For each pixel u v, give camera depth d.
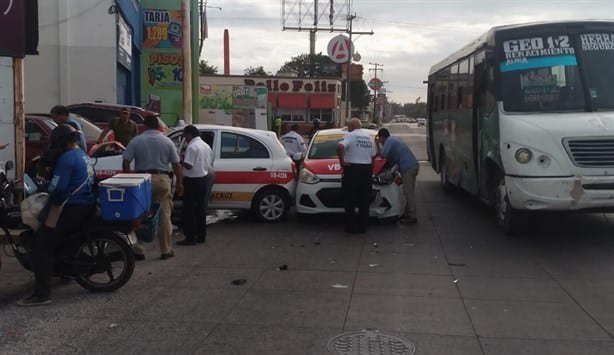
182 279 7.24
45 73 20.09
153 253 8.66
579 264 8.02
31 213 6.18
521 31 9.55
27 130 13.44
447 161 14.72
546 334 5.45
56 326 5.62
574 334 5.45
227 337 5.33
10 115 9.92
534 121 8.82
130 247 6.64
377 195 10.66
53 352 4.99
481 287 6.95
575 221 11.05
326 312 6.02
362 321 5.76
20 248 6.80
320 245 9.21
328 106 65.19
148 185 6.93
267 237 9.81
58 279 7.24
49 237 6.24
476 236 9.89
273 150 11.16
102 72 20.47
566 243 9.28
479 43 10.66
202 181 9.12
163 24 29.31
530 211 8.84
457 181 13.31
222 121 42.50
